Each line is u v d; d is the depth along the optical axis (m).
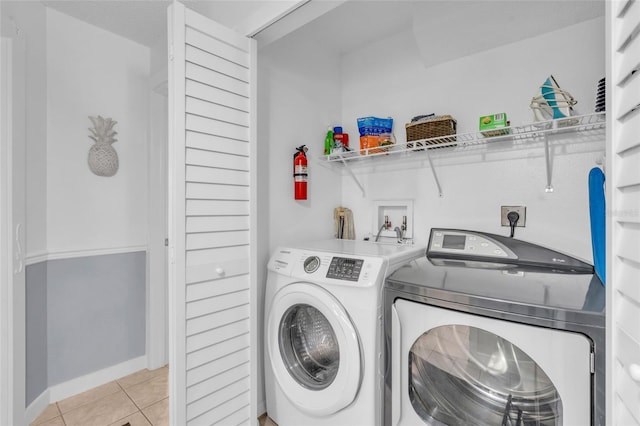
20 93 1.59
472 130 1.73
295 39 1.96
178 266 1.27
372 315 1.25
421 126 1.68
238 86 1.47
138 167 2.26
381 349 1.27
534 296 0.97
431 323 1.11
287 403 1.55
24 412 1.61
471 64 1.74
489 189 1.68
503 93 1.64
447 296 1.06
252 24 1.45
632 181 0.51
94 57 2.04
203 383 1.36
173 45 1.25
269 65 1.80
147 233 2.31
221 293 1.41
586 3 1.38
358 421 1.28
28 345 1.71
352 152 1.89
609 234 0.57
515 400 0.98
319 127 2.12
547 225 1.52
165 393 2.00
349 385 1.27
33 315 1.75
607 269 0.58
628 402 0.52
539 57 1.54
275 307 1.57
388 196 2.05
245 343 1.52
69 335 1.95
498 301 0.96
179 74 1.26
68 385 1.94
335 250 1.53
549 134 1.51
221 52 1.40
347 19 1.88
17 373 1.56
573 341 0.86
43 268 1.83
